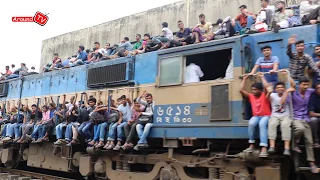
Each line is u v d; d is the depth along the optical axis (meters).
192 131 7.15
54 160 11.08
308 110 6.00
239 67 6.64
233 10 13.77
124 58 9.55
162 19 16.30
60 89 11.98
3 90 14.96
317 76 6.26
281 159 6.41
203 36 9.90
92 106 9.73
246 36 6.97
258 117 6.20
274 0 12.13
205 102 7.06
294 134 5.81
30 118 12.20
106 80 9.95
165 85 7.82
